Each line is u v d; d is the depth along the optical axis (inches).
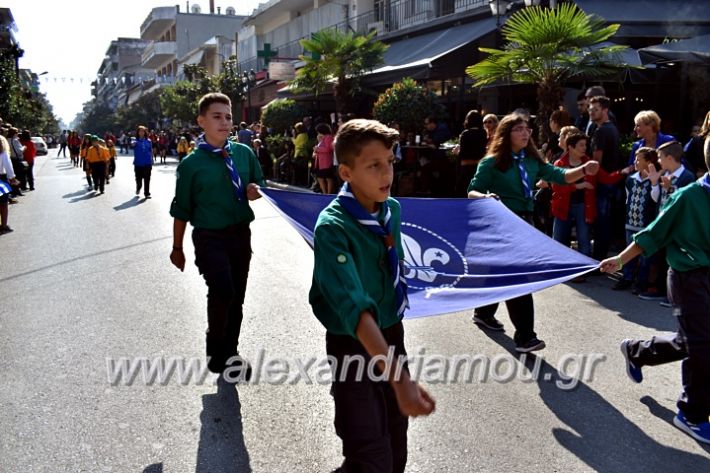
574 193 277.6
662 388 166.2
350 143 91.8
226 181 165.3
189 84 1557.6
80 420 148.3
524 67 408.2
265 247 354.0
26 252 352.5
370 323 81.3
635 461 131.1
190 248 350.6
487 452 134.1
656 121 271.0
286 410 152.9
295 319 222.7
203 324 218.5
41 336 207.6
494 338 203.2
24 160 713.6
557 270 138.9
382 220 97.1
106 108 4168.3
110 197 621.3
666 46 375.2
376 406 97.4
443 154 448.8
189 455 133.1
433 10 776.9
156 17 2677.2
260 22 1465.3
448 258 142.3
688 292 139.2
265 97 1141.7
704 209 136.0
